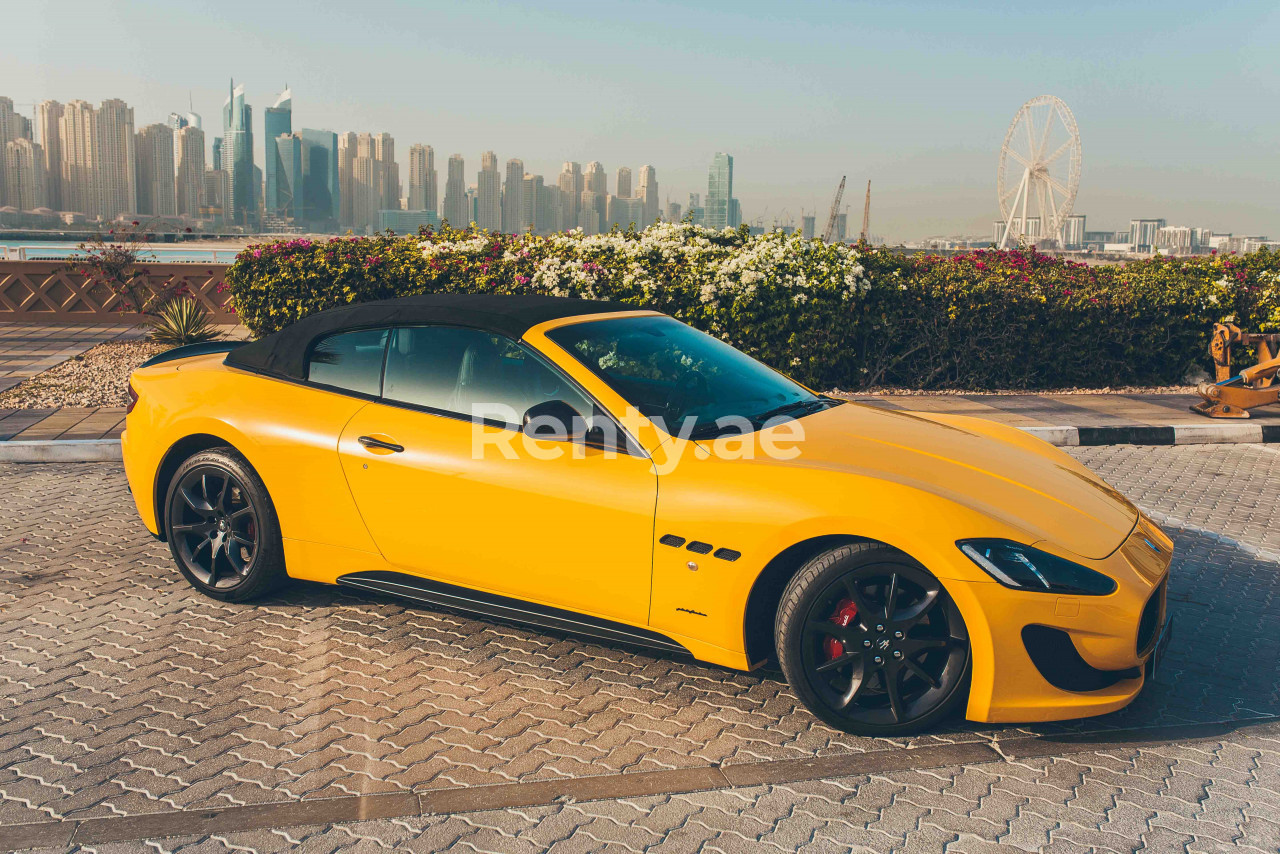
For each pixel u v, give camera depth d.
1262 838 2.58
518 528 3.44
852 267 9.73
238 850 2.43
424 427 3.65
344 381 3.93
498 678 3.53
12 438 7.15
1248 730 3.23
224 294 15.58
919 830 2.59
